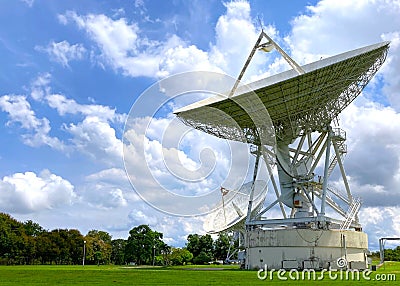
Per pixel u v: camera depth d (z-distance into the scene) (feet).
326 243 175.63
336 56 146.51
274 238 178.29
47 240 435.12
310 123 172.65
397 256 429.38
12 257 396.16
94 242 498.28
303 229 175.22
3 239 386.52
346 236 180.55
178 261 389.19
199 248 502.38
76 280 109.91
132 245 433.07
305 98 155.43
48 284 97.25
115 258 538.06
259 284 99.30
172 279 114.01
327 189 189.16
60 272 149.59
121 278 117.39
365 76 163.73
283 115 163.53
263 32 147.13
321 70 142.72
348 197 190.90
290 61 145.18
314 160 183.21
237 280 110.93
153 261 424.46
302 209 181.78
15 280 110.01
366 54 149.07
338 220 185.16
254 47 147.13
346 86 159.12
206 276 127.34
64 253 445.37
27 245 406.00
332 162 191.62
